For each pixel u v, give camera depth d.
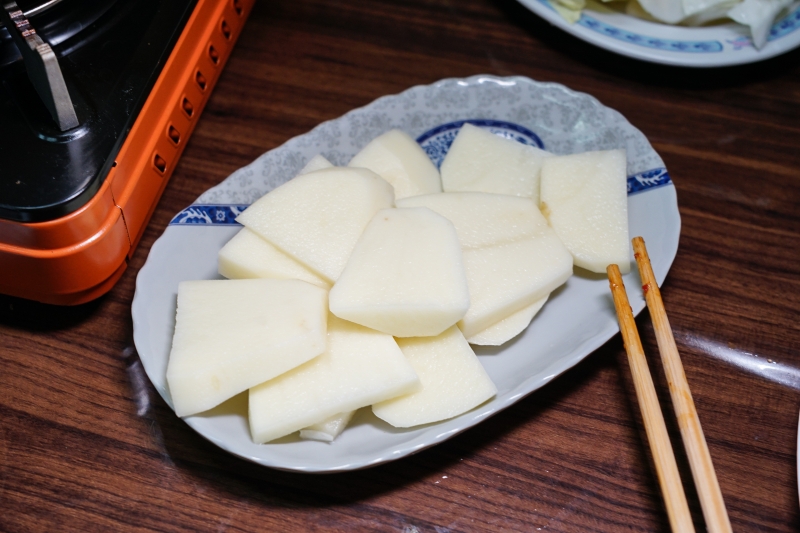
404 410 0.53
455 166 0.63
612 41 0.69
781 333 0.59
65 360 0.59
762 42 0.68
